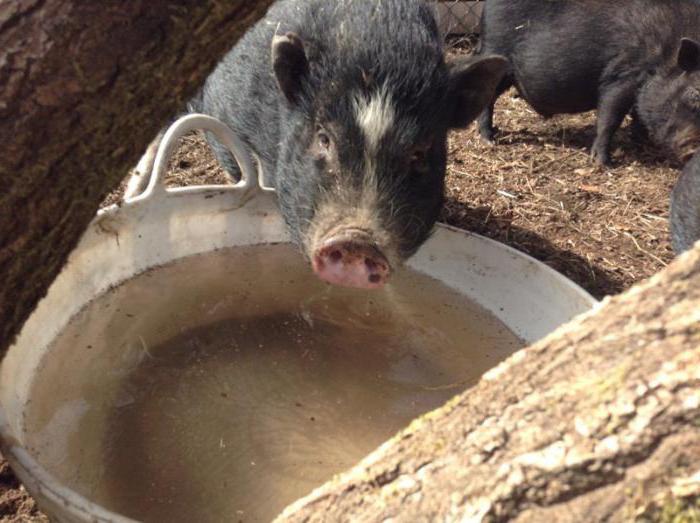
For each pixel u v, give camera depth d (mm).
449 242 1237
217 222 1215
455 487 486
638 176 1704
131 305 1132
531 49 1792
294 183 1109
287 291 1217
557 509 443
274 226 1255
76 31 545
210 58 611
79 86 562
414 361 1133
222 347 1115
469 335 1178
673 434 417
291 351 1126
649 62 1717
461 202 1533
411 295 1235
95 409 996
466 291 1228
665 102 1724
